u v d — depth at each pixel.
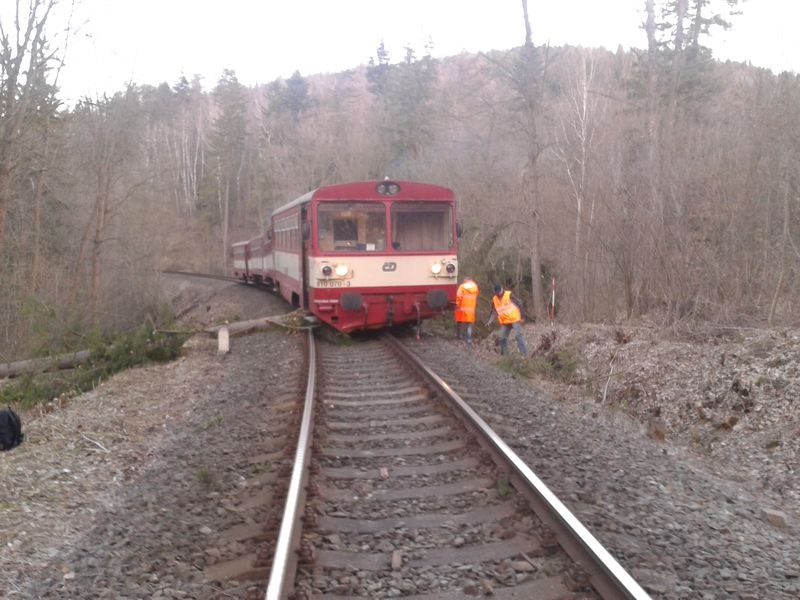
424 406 9.43
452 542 5.16
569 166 22.89
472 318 17.44
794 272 14.95
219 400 10.69
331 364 13.19
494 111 22.00
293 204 18.72
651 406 11.98
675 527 5.53
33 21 19.98
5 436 7.93
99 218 28.14
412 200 15.73
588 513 5.48
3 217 20.66
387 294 15.68
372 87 84.88
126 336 14.80
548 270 22.73
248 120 79.75
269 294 29.00
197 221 74.31
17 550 5.40
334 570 4.74
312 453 7.20
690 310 15.50
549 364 14.92
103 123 28.06
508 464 6.42
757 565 5.00
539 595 4.32
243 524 5.62
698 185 16.73
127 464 7.75
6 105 20.20
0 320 20.11
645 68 28.42
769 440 9.67
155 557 5.11
